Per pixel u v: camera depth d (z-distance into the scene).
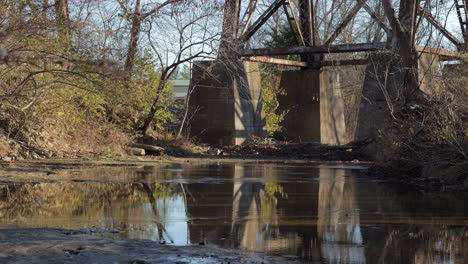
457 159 16.09
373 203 12.32
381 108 30.97
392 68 29.03
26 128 23.69
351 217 10.46
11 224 9.31
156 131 32.91
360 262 7.07
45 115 24.47
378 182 16.89
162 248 7.61
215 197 13.20
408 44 25.67
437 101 18.33
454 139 15.55
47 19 20.91
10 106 21.92
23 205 11.48
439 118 17.52
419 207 11.72
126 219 10.07
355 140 31.59
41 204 11.66
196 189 14.73
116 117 29.09
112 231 8.88
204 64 33.88
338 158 29.17
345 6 50.19
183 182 16.38
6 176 16.47
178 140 32.50
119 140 27.17
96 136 26.41
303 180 17.47
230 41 32.25
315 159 29.41
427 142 17.36
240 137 34.78
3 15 16.92
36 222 9.58
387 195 13.73
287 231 9.09
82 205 11.62
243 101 35.25
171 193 13.84
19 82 21.16
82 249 7.32
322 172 20.58
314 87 37.62
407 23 26.02
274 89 41.12
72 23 22.95
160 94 30.70
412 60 25.41
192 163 24.91
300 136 37.84
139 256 7.11
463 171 15.59
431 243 8.20
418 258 7.31
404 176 17.91
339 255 7.45
